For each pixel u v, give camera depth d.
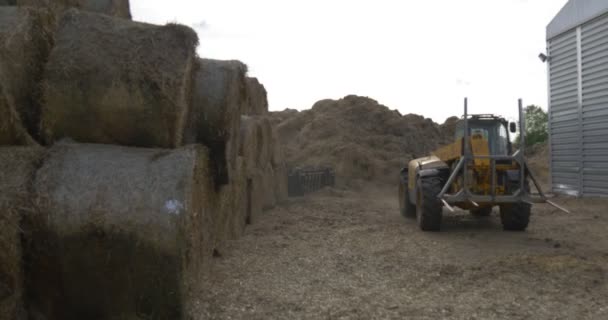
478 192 9.32
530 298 5.67
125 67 4.63
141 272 4.12
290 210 12.76
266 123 12.16
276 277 6.36
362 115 27.50
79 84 4.59
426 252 7.88
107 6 6.85
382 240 8.80
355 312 5.16
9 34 4.46
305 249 8.00
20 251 3.94
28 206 3.97
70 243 4.02
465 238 9.01
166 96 4.69
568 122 16.27
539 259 7.23
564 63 16.38
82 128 4.70
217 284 5.93
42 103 4.63
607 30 14.29
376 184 21.70
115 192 4.08
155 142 4.80
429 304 5.45
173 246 4.06
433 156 11.02
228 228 7.96
